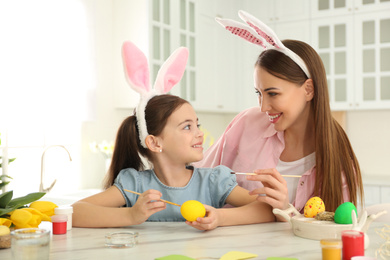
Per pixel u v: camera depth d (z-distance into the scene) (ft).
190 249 3.53
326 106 5.18
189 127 4.88
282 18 14.85
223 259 3.19
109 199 4.93
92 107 11.89
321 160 5.19
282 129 5.20
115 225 4.39
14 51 10.07
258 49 15.35
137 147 5.09
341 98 14.07
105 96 12.55
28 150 10.91
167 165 4.99
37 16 10.59
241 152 5.95
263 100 5.16
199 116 15.61
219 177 5.09
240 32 5.30
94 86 11.96
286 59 5.00
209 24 13.96
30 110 10.36
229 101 15.01
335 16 14.03
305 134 5.51
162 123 4.82
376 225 4.44
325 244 3.17
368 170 15.05
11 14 10.04
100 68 12.37
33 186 11.02
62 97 11.12
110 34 12.65
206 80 13.82
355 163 5.44
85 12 11.76
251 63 15.55
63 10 11.23
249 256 3.29
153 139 4.86
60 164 11.67
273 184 4.45
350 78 13.89
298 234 3.97
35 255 3.13
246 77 15.65
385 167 14.80
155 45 11.90
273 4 15.01
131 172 5.11
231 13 15.12
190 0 13.06
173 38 12.38
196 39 13.34
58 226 4.13
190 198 5.01
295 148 5.60
